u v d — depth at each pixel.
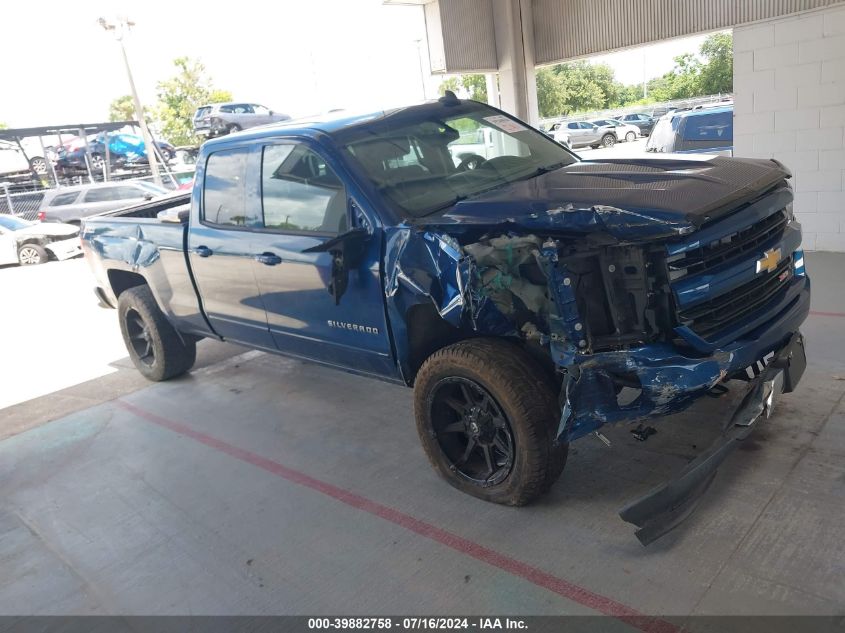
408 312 3.52
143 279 6.18
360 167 3.76
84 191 17.95
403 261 3.40
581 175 3.47
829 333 5.03
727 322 3.04
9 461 4.90
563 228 2.87
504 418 3.27
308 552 3.35
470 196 3.66
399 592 2.97
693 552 2.95
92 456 4.81
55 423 5.52
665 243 2.75
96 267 6.18
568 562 3.00
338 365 4.34
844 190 7.27
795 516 3.06
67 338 8.38
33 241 15.22
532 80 9.91
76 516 4.01
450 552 3.19
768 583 2.70
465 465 3.63
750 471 3.45
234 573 3.27
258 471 4.27
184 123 58.28
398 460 4.17
